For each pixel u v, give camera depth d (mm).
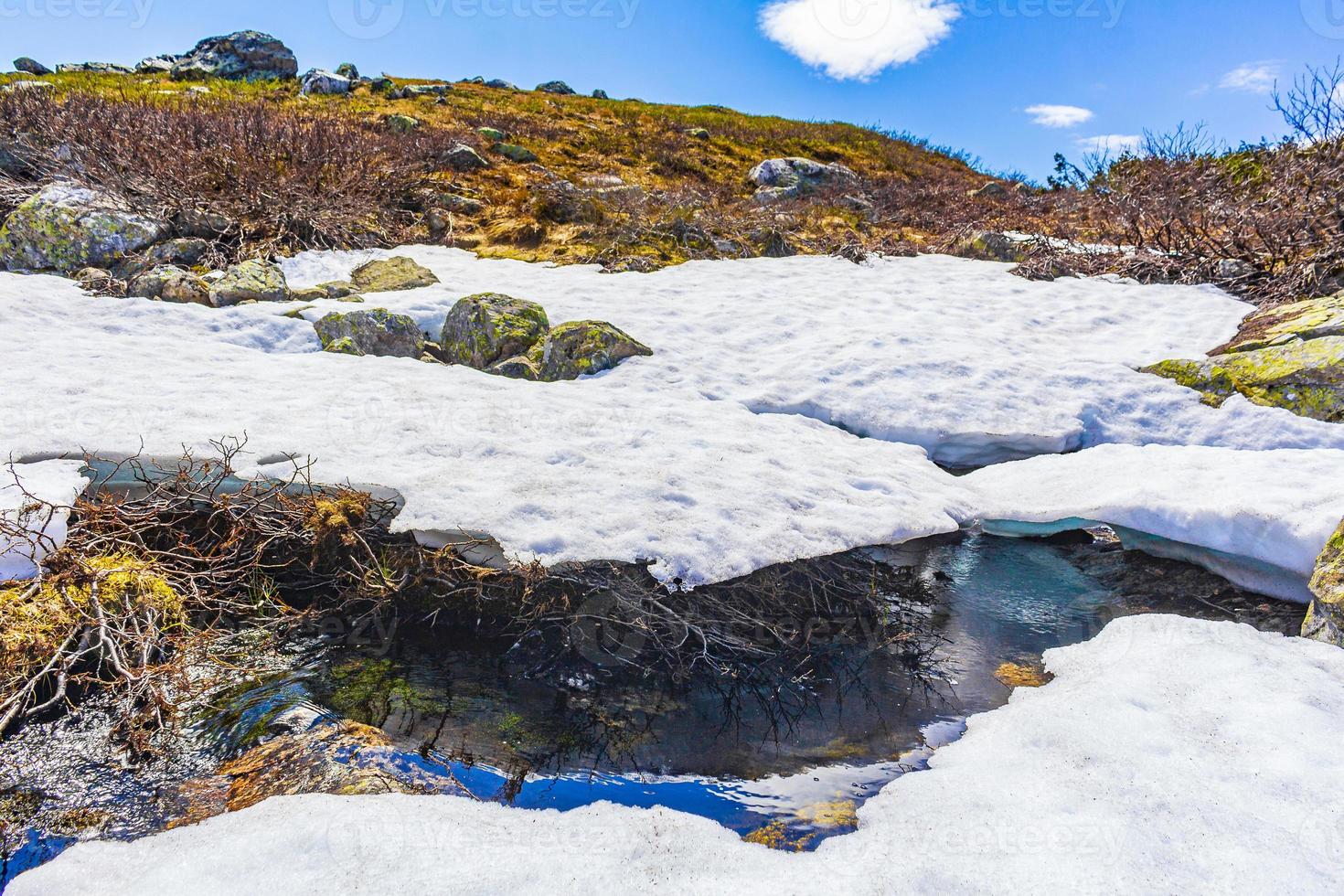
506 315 7996
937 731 3875
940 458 7402
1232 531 5188
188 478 4930
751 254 12352
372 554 4770
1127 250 12320
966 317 9773
